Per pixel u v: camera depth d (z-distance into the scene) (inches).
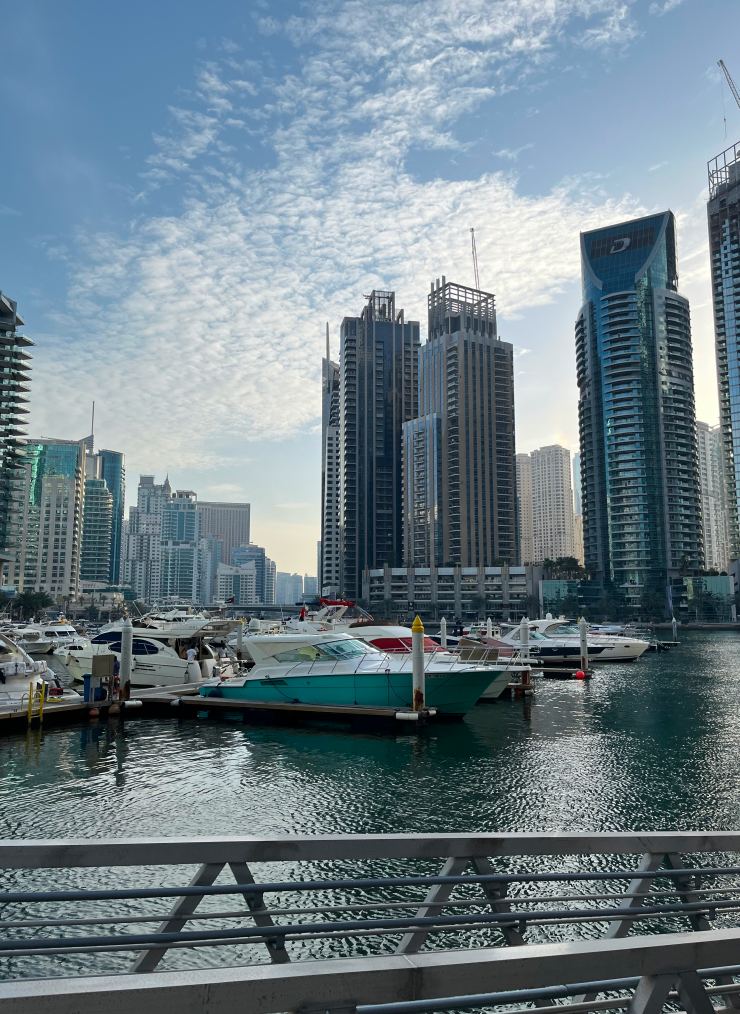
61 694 1238.3
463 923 152.5
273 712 1167.0
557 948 133.0
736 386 7765.8
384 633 1480.1
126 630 1222.3
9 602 7160.4
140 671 1398.9
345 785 753.0
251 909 141.9
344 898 465.7
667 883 491.5
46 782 765.3
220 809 665.0
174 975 113.8
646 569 7795.3
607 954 134.4
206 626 1460.4
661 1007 137.5
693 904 179.0
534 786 748.0
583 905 450.6
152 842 129.4
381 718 1093.8
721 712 1275.8
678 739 1013.2
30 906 456.4
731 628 6934.1
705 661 2640.3
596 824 619.5
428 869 509.0
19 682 1254.3
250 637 1241.4
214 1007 112.5
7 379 6633.9
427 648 1471.5
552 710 1302.9
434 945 401.7
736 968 167.8
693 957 141.6
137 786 748.0
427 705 1141.7
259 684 1200.8
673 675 2031.3
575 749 941.2
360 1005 120.0
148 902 462.9
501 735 1043.3
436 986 124.6
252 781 770.2
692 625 6988.2
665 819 634.2
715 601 7421.3
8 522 6599.4
